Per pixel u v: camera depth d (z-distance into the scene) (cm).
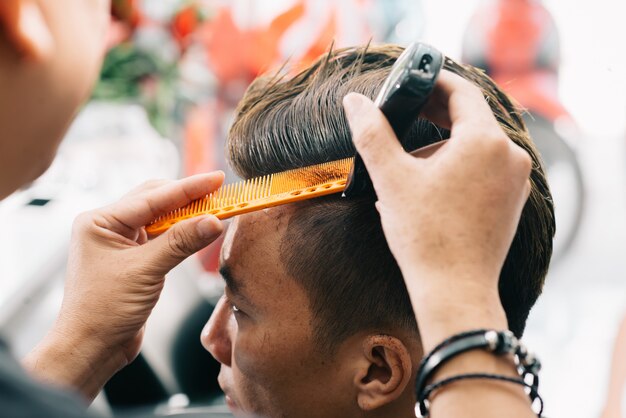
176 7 159
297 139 73
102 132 158
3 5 42
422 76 54
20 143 48
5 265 143
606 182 183
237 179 82
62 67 47
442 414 51
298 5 164
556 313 182
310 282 70
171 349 116
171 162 167
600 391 165
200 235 71
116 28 154
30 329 112
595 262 187
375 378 71
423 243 52
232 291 74
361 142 55
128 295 78
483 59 172
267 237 71
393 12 168
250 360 73
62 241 136
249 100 80
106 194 154
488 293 52
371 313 70
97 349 80
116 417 49
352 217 69
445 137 69
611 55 172
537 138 177
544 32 170
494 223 53
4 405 37
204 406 112
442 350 51
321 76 75
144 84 159
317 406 73
